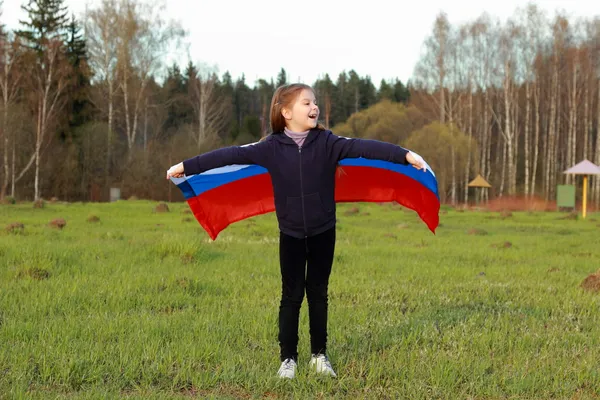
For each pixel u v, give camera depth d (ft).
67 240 40.16
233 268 29.89
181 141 161.38
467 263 34.68
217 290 24.22
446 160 156.76
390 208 97.71
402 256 36.91
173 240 34.37
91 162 142.20
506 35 161.27
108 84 151.23
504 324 18.60
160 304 21.36
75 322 17.79
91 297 21.53
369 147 13.17
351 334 17.29
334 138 13.48
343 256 34.24
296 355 14.21
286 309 14.10
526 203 153.07
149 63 150.30
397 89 271.28
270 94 282.15
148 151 148.77
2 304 19.99
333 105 248.32
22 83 130.93
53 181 139.03
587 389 13.48
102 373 13.60
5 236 40.34
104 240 40.81
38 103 130.11
